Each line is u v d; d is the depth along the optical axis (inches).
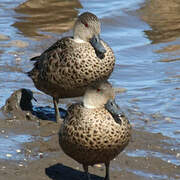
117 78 653.3
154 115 535.8
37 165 420.2
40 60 520.4
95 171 418.3
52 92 515.2
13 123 504.7
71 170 416.2
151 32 823.7
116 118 381.1
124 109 551.8
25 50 735.7
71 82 494.0
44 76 510.0
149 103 571.5
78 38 496.4
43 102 569.9
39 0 936.9
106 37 802.8
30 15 895.7
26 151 444.5
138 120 524.1
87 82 492.1
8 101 533.3
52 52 503.5
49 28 835.4
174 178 410.6
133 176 409.7
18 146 453.4
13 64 682.2
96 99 387.9
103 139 379.9
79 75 489.1
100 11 907.4
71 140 386.6
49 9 920.3
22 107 535.8
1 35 783.7
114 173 413.4
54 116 533.3
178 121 524.4
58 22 863.7
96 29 492.7
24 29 829.2
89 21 490.9
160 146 465.1
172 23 853.8
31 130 490.9
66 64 490.9
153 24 855.1
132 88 619.8
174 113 545.3
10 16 888.9
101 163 418.0
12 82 624.4
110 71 498.0
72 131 384.8
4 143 458.3
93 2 960.9
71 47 491.8
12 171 407.5
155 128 506.3
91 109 387.2
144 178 407.2
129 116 533.3
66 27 842.2
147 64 697.6
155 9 904.3
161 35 808.3
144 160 436.8
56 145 456.4
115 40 791.7
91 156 388.2
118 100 578.9
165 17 878.4
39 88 530.3
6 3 956.0
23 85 617.0
